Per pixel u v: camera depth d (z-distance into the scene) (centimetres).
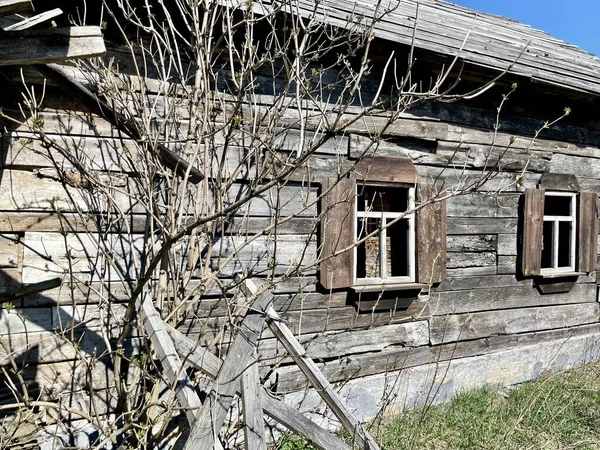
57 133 338
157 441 284
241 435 358
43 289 274
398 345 473
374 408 444
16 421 285
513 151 548
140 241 359
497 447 366
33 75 327
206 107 322
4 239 322
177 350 286
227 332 379
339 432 383
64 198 338
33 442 310
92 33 205
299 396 408
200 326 372
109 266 326
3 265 321
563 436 407
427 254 478
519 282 558
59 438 306
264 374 399
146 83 371
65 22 358
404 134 473
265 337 405
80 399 333
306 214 424
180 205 319
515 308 557
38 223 329
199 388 321
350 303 447
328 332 432
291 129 415
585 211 599
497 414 438
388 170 459
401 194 505
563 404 455
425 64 463
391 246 547
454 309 509
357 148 446
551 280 580
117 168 354
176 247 359
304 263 419
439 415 441
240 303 293
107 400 338
